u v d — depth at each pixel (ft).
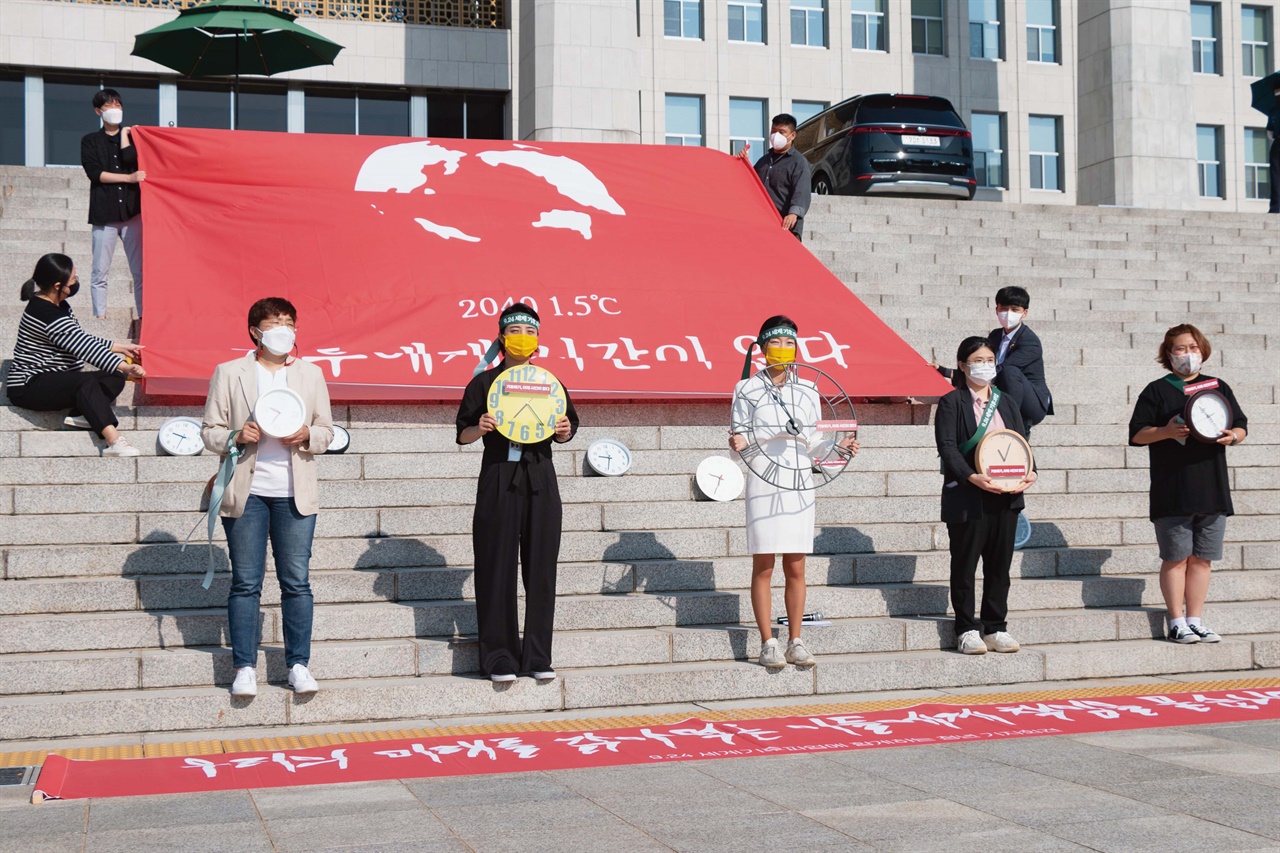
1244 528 29.99
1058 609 27.09
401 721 21.45
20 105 83.66
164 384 30.37
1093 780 17.29
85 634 22.03
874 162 62.13
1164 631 26.53
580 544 26.43
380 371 31.81
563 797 16.63
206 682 21.65
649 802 16.35
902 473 30.40
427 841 14.73
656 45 96.94
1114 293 46.98
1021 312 28.35
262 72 54.19
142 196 35.83
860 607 25.95
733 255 38.81
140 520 25.05
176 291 33.53
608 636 23.58
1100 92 82.58
